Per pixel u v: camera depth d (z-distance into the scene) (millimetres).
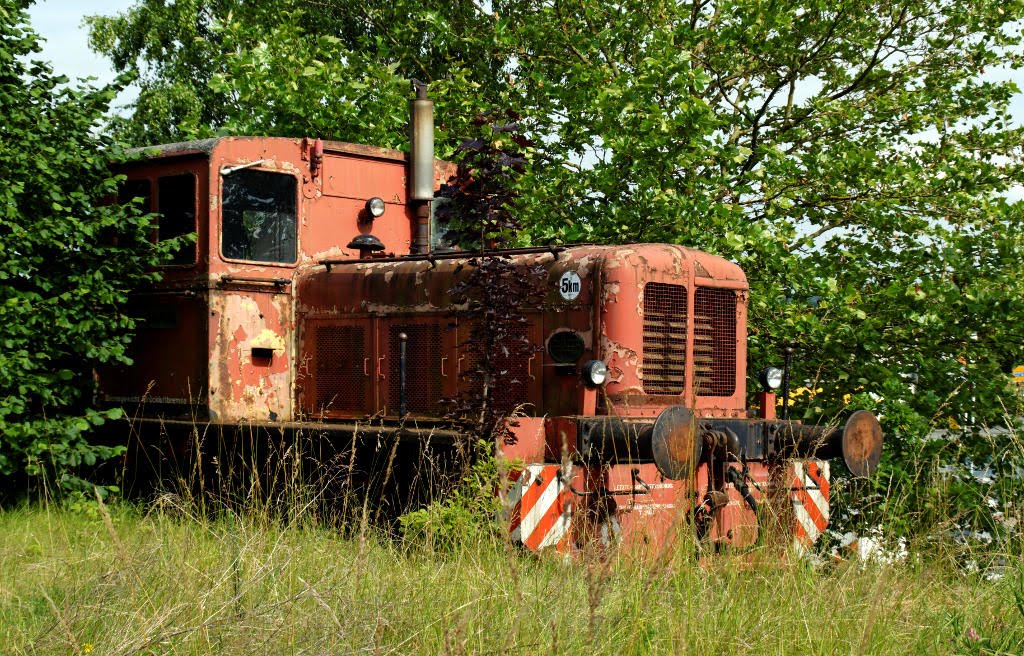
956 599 5773
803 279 10500
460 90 12898
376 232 9273
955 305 10016
